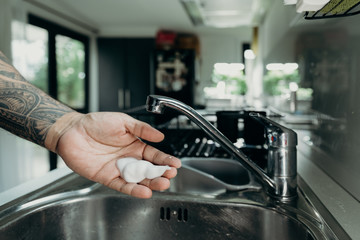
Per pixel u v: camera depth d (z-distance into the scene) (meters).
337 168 0.74
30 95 0.60
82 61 4.23
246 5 2.18
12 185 2.59
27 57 2.85
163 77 4.07
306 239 0.52
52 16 3.34
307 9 0.58
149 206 0.70
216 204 0.66
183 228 0.69
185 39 4.27
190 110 0.56
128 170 0.52
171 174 0.53
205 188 0.81
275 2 2.09
